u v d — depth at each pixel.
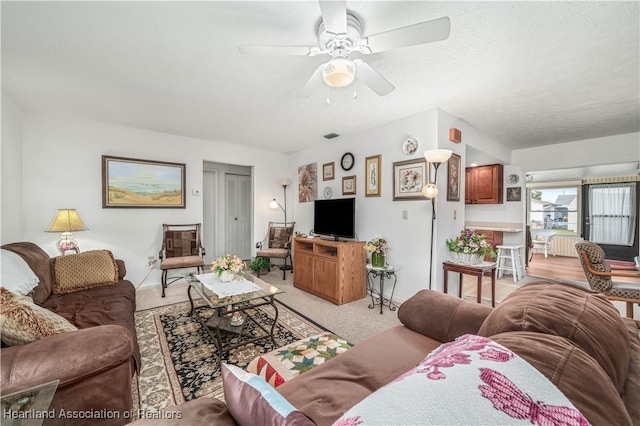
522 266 4.66
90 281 2.44
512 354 0.62
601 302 0.96
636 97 2.57
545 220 7.74
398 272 3.24
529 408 0.47
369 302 3.27
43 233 3.07
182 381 1.74
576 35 1.66
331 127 3.58
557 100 2.65
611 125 3.38
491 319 1.02
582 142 4.05
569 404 0.49
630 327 1.00
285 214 5.29
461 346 0.74
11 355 1.01
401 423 0.44
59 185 3.17
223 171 5.54
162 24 1.59
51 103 2.78
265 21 1.56
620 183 6.56
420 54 1.88
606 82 2.28
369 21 1.55
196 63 2.02
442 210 2.96
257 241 4.95
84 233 3.32
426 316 1.51
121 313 1.92
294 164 5.19
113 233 3.51
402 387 0.53
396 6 1.44
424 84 2.33
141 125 3.53
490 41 1.73
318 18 1.53
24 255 2.07
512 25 1.58
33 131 3.01
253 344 2.22
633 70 2.08
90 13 1.50
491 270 2.76
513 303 1.00
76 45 1.80
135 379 1.75
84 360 1.06
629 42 1.72
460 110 2.93
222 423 0.72
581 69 2.07
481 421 0.43
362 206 3.72
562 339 0.71
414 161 3.07
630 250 6.41
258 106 2.86
